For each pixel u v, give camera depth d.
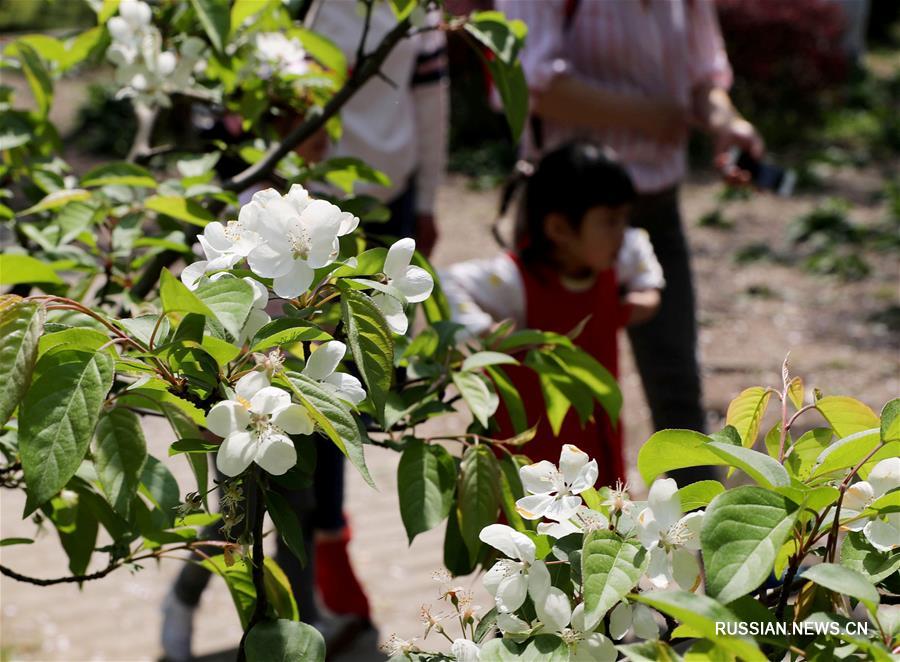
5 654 3.51
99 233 2.19
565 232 2.91
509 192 3.21
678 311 3.55
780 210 10.74
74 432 1.03
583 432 2.77
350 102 3.45
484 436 1.70
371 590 3.94
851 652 1.00
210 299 1.08
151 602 3.94
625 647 0.97
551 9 3.43
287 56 2.22
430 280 1.20
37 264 1.43
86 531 1.68
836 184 11.86
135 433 1.13
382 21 3.39
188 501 1.20
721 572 0.93
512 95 1.88
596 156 2.92
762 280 8.58
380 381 1.13
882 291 8.14
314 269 1.14
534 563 1.07
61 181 2.04
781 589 1.12
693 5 3.76
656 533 1.05
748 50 14.38
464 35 1.93
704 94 3.90
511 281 2.96
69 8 16.66
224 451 1.04
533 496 1.13
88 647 3.60
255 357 1.08
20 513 4.47
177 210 1.84
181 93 2.18
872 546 1.07
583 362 1.74
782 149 13.56
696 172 12.30
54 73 2.23
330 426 1.04
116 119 12.14
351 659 3.46
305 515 3.13
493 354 1.58
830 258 8.80
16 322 1.06
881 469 1.09
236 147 2.27
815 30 14.57
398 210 3.66
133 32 2.03
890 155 13.23
